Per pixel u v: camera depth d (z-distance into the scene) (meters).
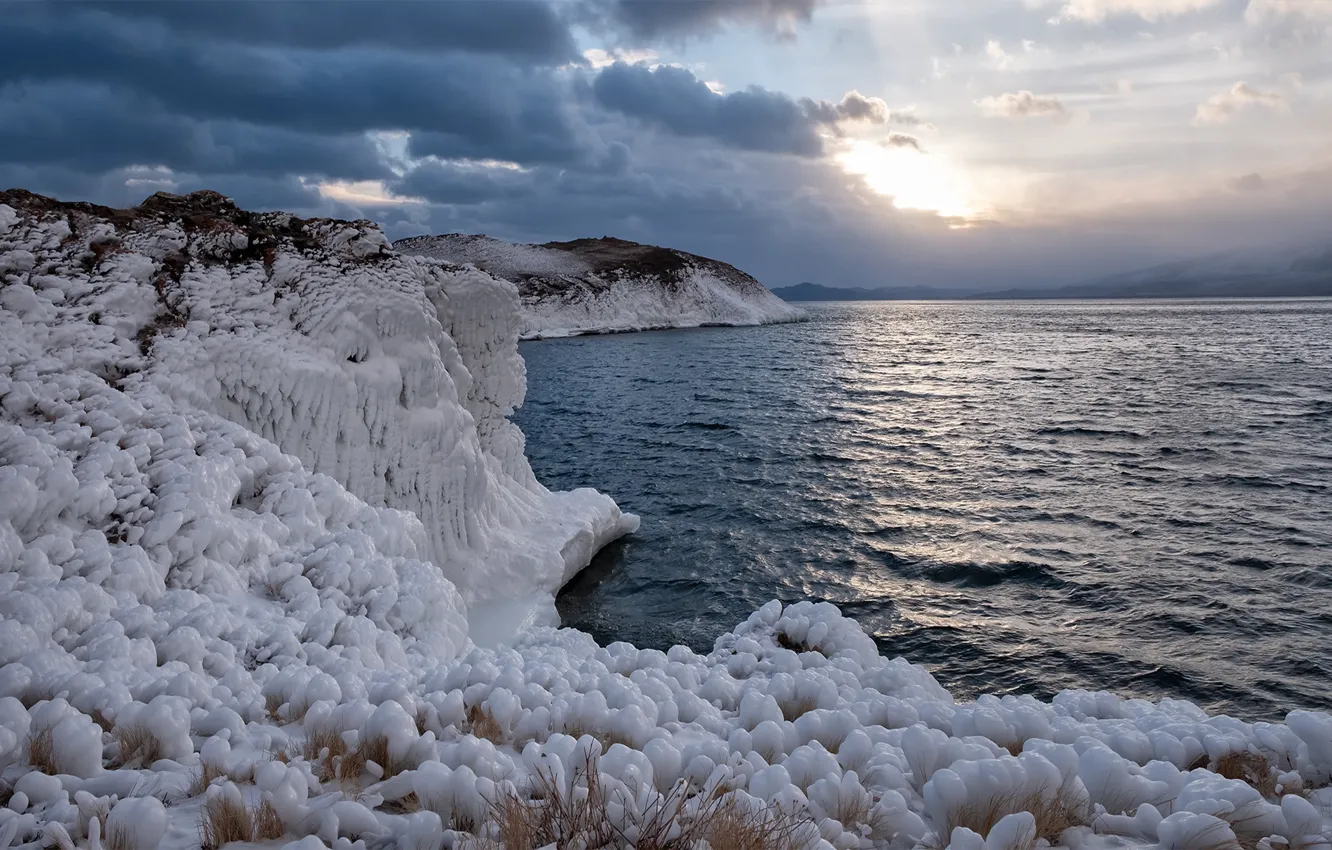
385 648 8.67
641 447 34.81
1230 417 39.44
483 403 19.08
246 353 13.42
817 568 19.39
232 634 7.68
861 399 49.00
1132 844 3.76
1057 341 98.19
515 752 5.05
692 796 4.07
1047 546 20.62
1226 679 13.58
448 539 15.80
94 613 7.34
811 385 56.12
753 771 4.53
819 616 9.12
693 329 129.12
